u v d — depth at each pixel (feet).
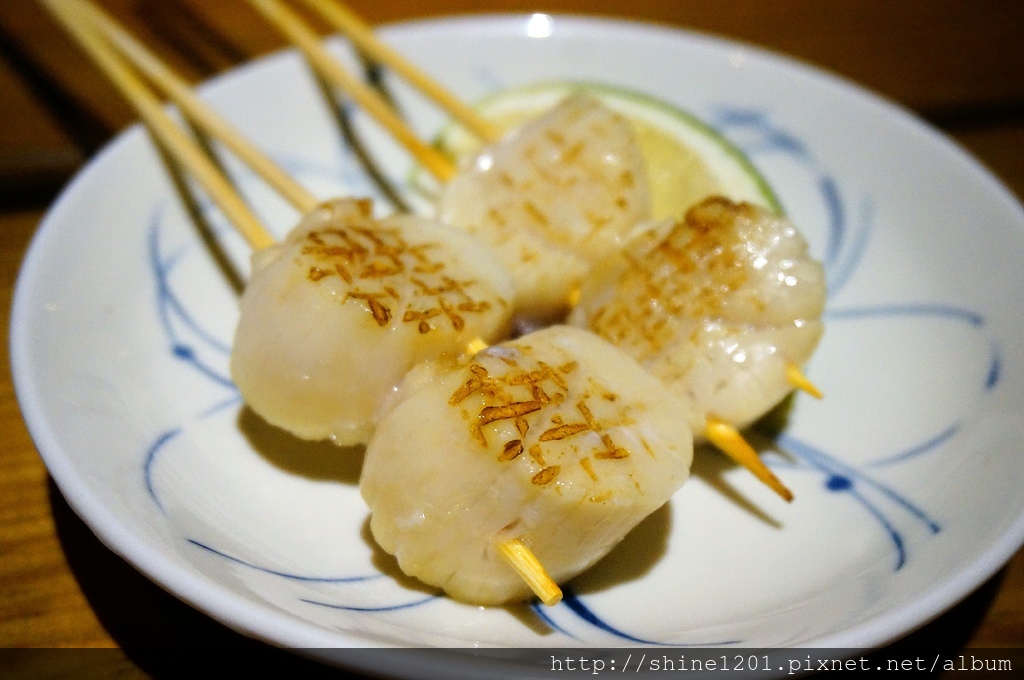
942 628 0.56
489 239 0.66
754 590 0.55
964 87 0.91
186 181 0.71
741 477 0.61
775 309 0.59
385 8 0.90
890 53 0.93
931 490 0.57
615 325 0.61
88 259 0.64
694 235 0.61
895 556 0.54
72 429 0.54
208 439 0.61
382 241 0.58
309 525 0.58
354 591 0.54
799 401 0.65
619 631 0.53
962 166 0.69
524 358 0.54
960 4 0.97
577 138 0.68
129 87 0.70
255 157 0.68
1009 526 0.51
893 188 0.72
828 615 0.51
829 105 0.76
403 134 0.72
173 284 0.67
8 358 0.65
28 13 0.85
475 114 0.73
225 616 0.47
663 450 0.53
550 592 0.50
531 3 0.92
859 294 0.69
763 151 0.77
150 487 0.54
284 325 0.55
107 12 0.85
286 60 0.77
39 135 0.80
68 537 0.57
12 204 0.77
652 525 0.59
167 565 0.48
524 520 0.51
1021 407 0.57
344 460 0.61
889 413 0.63
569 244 0.66
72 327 0.60
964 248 0.67
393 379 0.56
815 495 0.60
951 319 0.65
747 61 0.79
